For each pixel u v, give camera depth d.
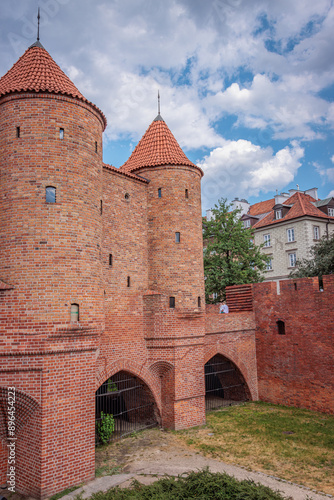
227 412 21.20
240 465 14.17
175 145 20.80
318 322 21.03
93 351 13.47
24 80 13.77
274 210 45.31
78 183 13.52
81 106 13.97
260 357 24.00
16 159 12.89
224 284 30.47
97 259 14.04
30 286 12.26
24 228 12.53
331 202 44.19
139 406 19.22
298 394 21.77
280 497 10.82
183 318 18.55
